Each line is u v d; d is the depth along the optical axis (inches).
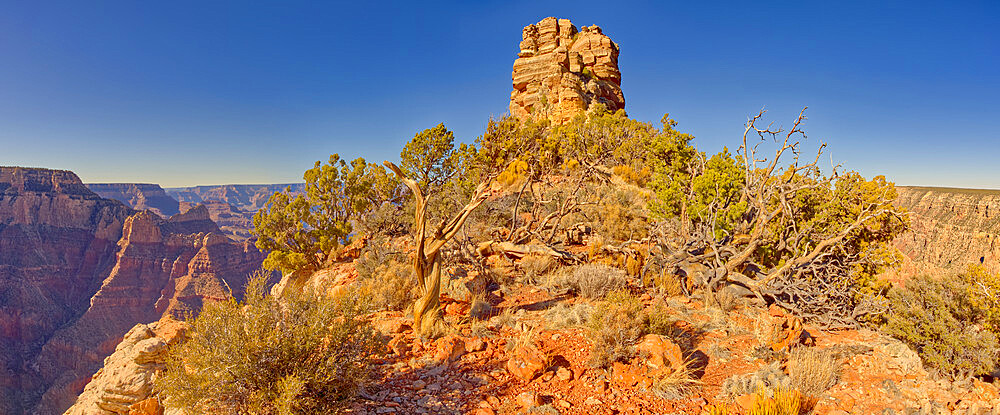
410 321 342.3
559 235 688.4
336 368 210.2
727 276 405.1
